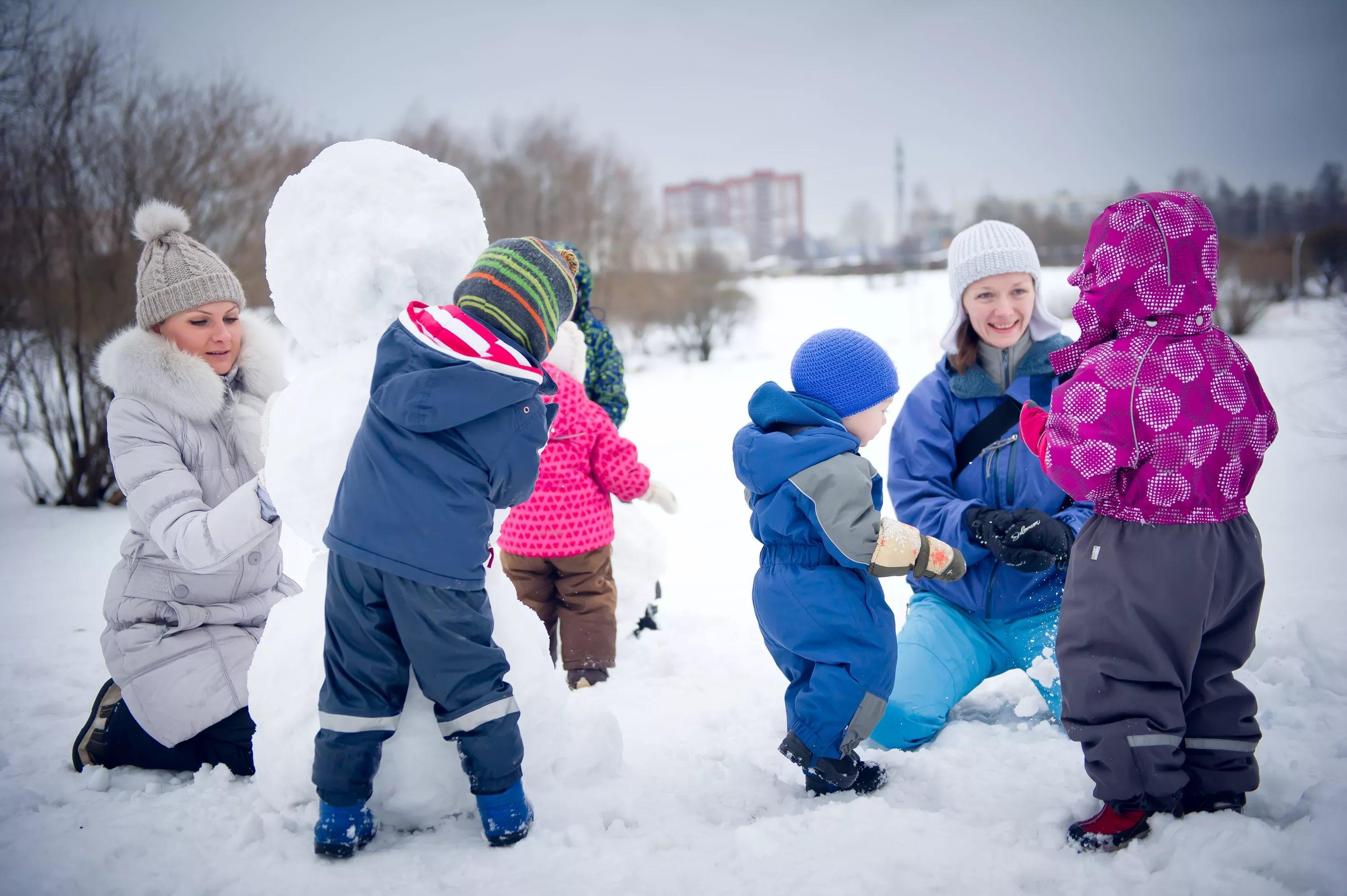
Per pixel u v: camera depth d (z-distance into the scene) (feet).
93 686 12.23
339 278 7.42
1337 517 17.95
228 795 8.20
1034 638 9.54
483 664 6.95
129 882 6.64
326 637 6.93
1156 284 6.89
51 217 28.40
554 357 12.21
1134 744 6.66
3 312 27.94
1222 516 6.84
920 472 10.11
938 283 128.67
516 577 11.97
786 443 8.16
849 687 8.06
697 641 13.48
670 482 28.02
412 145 75.05
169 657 8.75
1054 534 8.94
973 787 7.95
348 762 6.79
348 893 6.38
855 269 180.24
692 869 6.61
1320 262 66.08
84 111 28.99
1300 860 5.93
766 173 497.87
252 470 9.29
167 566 8.99
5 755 9.41
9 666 12.97
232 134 32.19
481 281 7.02
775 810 8.00
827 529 7.84
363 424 6.91
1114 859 6.41
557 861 6.71
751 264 269.03
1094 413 6.86
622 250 78.23
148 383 8.72
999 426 10.03
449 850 6.98
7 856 7.02
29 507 28.04
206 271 9.23
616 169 78.59
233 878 6.66
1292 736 8.31
